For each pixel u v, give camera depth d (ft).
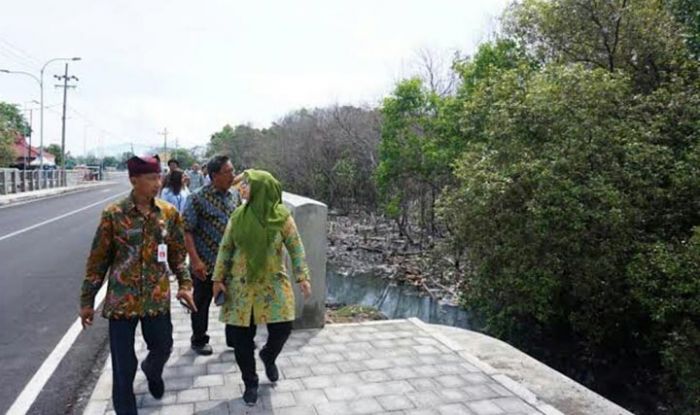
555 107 33.30
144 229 10.33
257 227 11.78
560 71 35.32
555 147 32.76
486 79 45.37
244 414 11.61
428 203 74.74
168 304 10.80
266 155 126.41
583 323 31.94
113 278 10.27
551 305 32.83
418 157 64.44
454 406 12.28
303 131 115.34
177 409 11.82
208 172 14.82
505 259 33.58
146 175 10.14
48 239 44.80
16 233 48.49
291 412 11.77
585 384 31.07
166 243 10.76
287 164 114.32
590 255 30.45
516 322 36.22
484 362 15.21
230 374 13.89
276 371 13.19
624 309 30.96
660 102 33.65
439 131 60.23
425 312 42.88
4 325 20.22
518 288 32.24
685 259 26.18
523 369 15.15
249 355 12.08
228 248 12.29
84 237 46.26
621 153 31.99
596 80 34.19
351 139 95.45
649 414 27.37
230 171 14.78
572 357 34.14
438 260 49.37
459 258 44.80
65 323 20.56
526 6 44.52
